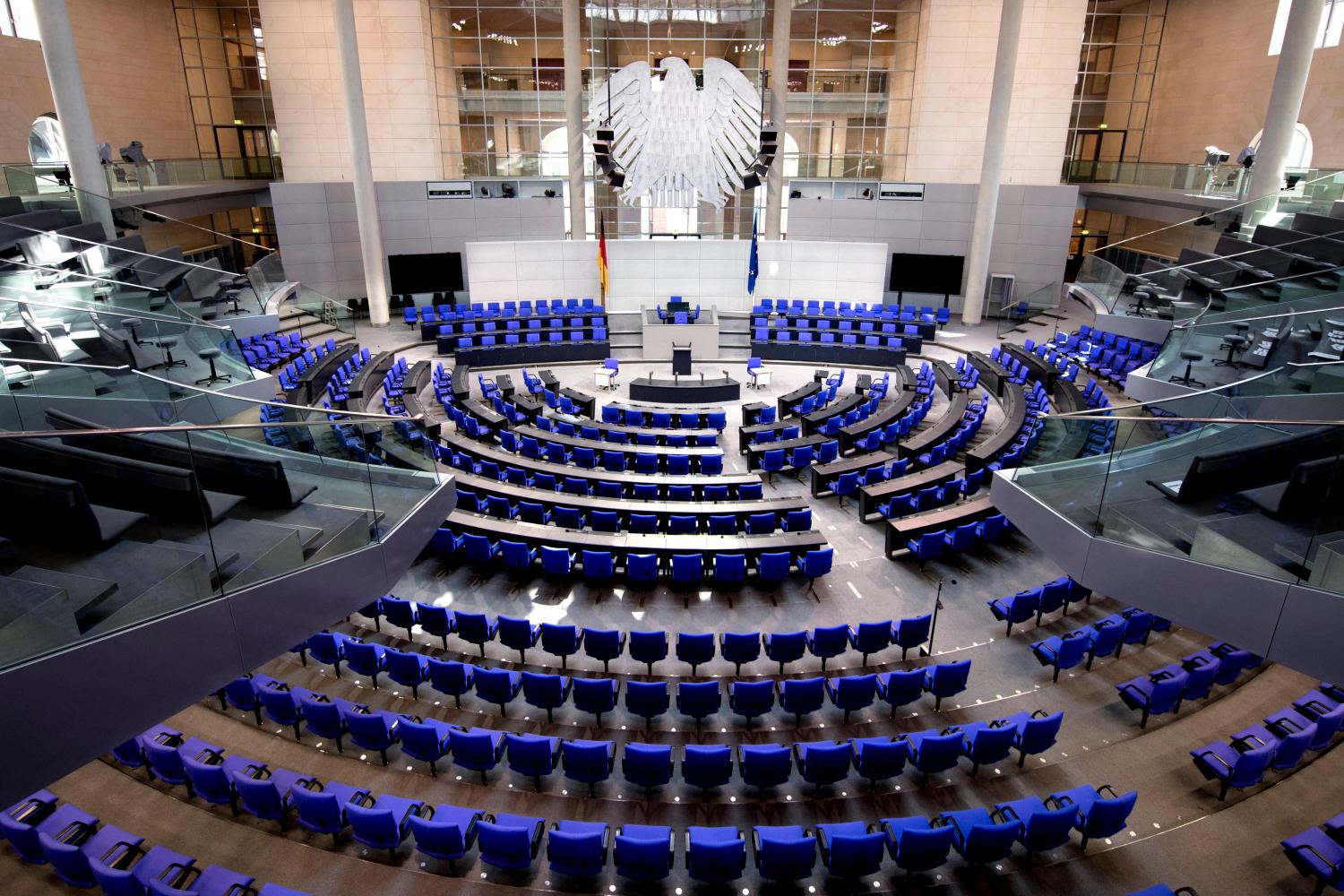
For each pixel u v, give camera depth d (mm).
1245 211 19359
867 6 27516
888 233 27312
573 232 26453
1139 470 7770
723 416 17906
